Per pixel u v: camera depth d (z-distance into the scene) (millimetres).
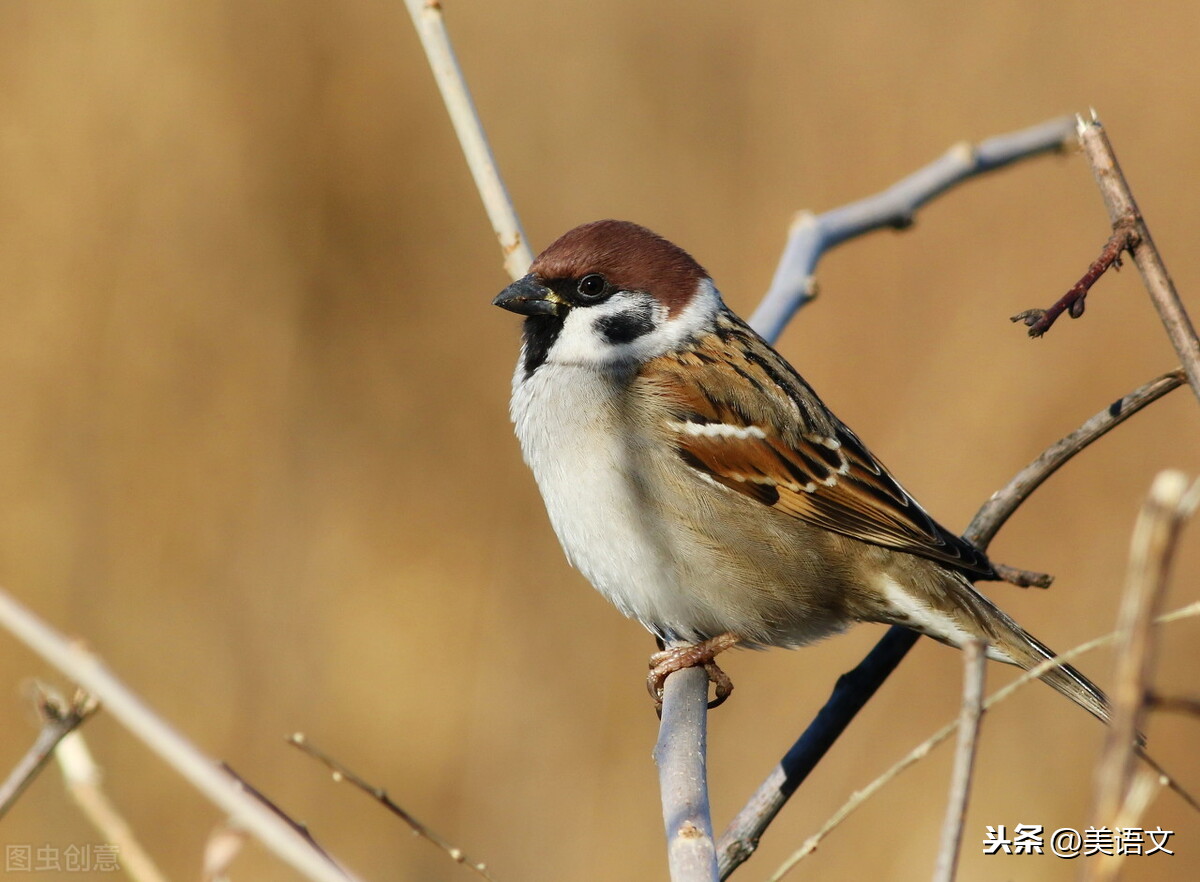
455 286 14383
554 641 12516
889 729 11047
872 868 10492
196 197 13672
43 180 13180
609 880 11203
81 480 12609
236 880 9797
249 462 13109
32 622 3984
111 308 13109
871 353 13375
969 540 6250
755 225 14258
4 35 13422
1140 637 2639
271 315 13688
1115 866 2646
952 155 7977
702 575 6754
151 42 13664
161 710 11828
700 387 6734
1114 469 12406
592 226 7020
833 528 6734
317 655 12320
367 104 14320
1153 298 4195
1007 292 13305
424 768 11859
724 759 11188
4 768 10797
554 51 14828
